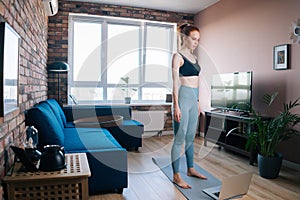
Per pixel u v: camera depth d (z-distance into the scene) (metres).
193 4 4.96
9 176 1.50
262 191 2.47
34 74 2.87
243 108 3.69
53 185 1.55
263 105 3.70
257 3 3.80
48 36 4.72
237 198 1.57
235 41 4.30
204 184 2.63
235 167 3.21
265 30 3.65
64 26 4.79
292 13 3.21
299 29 3.08
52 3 3.69
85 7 4.88
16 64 1.74
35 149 1.85
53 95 4.77
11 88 1.60
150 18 5.29
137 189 2.48
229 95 4.01
